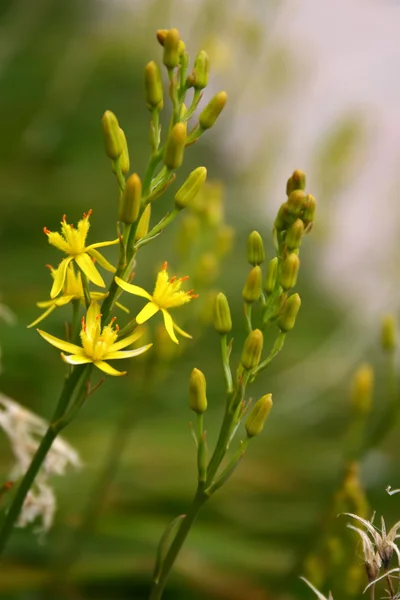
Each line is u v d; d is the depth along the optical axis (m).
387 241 0.83
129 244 0.33
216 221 0.45
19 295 0.69
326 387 0.72
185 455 0.59
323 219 0.82
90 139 0.95
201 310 0.45
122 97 1.04
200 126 0.33
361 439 0.63
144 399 0.45
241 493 0.57
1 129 0.90
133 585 0.49
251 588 0.49
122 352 0.33
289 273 0.34
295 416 0.69
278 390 0.71
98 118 0.98
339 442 0.65
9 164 0.86
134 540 0.50
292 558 0.50
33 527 0.49
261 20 0.81
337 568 0.42
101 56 1.00
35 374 0.62
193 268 0.46
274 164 0.92
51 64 0.98
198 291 0.45
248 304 0.34
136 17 1.05
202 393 0.34
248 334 0.34
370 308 0.81
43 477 0.40
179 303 0.34
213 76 0.85
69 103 0.91
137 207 0.33
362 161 0.80
